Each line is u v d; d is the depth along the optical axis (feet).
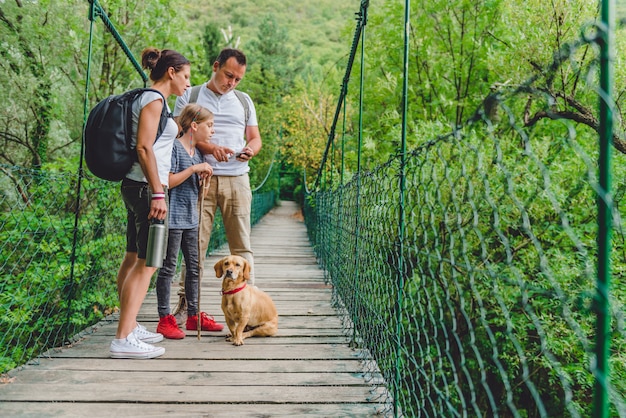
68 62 23.45
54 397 6.70
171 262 9.52
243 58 10.43
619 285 13.56
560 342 14.78
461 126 3.35
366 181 8.86
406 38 6.80
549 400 19.04
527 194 13.73
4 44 21.43
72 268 9.35
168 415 6.25
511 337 2.71
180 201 9.50
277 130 73.10
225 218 10.53
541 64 16.10
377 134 37.29
